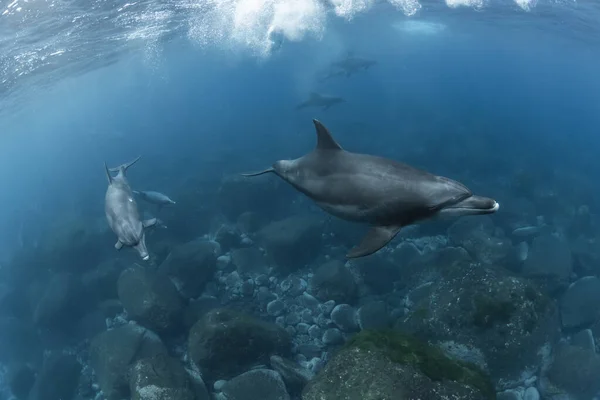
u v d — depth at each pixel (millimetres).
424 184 3852
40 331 14211
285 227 14141
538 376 9695
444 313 9570
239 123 47094
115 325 13297
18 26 16594
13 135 58000
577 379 9328
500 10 28453
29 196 38906
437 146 27062
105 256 17047
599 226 17781
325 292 12320
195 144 37531
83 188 29875
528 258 13398
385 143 29219
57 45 20844
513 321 9266
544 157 30172
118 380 10516
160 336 11844
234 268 14266
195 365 10086
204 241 15789
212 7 21469
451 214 3742
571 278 13453
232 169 26000
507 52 62406
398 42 60375
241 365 10000
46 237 18094
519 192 19938
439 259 12891
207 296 13266
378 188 4062
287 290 13062
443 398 6500
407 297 12367
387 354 7023
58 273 15391
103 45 24516
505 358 9219
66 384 11953
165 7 19828
